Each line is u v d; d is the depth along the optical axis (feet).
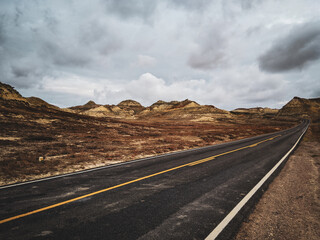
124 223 11.17
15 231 10.15
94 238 9.64
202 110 460.96
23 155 33.45
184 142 62.28
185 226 10.84
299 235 10.01
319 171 23.79
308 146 49.49
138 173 23.31
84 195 15.71
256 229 10.59
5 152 36.14
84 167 27.63
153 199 14.89
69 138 59.11
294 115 502.79
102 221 11.39
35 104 144.77
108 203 14.08
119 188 17.54
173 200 14.70
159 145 54.24
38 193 16.21
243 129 139.54
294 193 16.25
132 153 40.27
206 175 22.24
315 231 10.37
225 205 13.78
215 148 48.37
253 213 12.55
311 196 15.53
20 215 12.01
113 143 55.98
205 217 11.93
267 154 37.52
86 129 82.58
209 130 125.49
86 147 46.32
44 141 51.19
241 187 17.87
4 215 12.00
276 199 14.96
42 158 30.91
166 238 9.66
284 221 11.51
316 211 12.86
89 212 12.57
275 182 19.39
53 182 19.53
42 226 10.72
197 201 14.51
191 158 33.96
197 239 9.59
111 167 26.94
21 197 15.26
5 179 21.18
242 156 35.58
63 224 10.97
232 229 10.56
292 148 45.96
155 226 10.85
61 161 31.37
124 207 13.39
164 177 21.40
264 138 75.10
